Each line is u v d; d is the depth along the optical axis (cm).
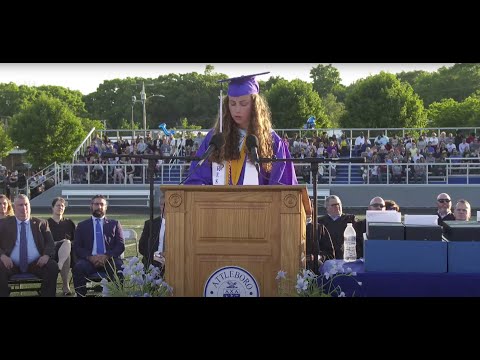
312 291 487
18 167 5466
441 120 6166
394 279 505
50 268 904
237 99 628
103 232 945
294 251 486
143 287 526
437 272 505
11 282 898
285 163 630
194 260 498
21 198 904
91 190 3553
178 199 497
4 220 916
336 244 904
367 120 5834
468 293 501
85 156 3941
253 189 490
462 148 3766
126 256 1400
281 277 479
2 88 8244
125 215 2905
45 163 5831
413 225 521
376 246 512
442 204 1064
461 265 505
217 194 495
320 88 9569
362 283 507
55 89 8262
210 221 496
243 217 494
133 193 3462
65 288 1032
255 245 493
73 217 2817
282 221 487
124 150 3825
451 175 3581
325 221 923
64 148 5834
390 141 3841
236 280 494
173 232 498
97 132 4397
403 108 5794
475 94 7425
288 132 4475
